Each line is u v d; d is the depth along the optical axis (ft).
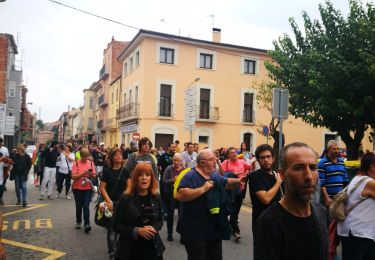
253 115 101.14
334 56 44.50
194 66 96.48
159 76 93.66
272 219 6.77
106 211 19.76
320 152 110.11
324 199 19.69
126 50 108.27
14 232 26.61
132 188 13.28
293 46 55.21
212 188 14.14
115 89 133.39
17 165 38.01
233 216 24.64
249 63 102.37
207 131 96.84
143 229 12.60
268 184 15.75
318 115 48.65
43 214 33.63
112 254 20.07
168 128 94.22
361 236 14.05
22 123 177.78
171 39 93.97
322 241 6.87
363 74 41.91
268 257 6.57
